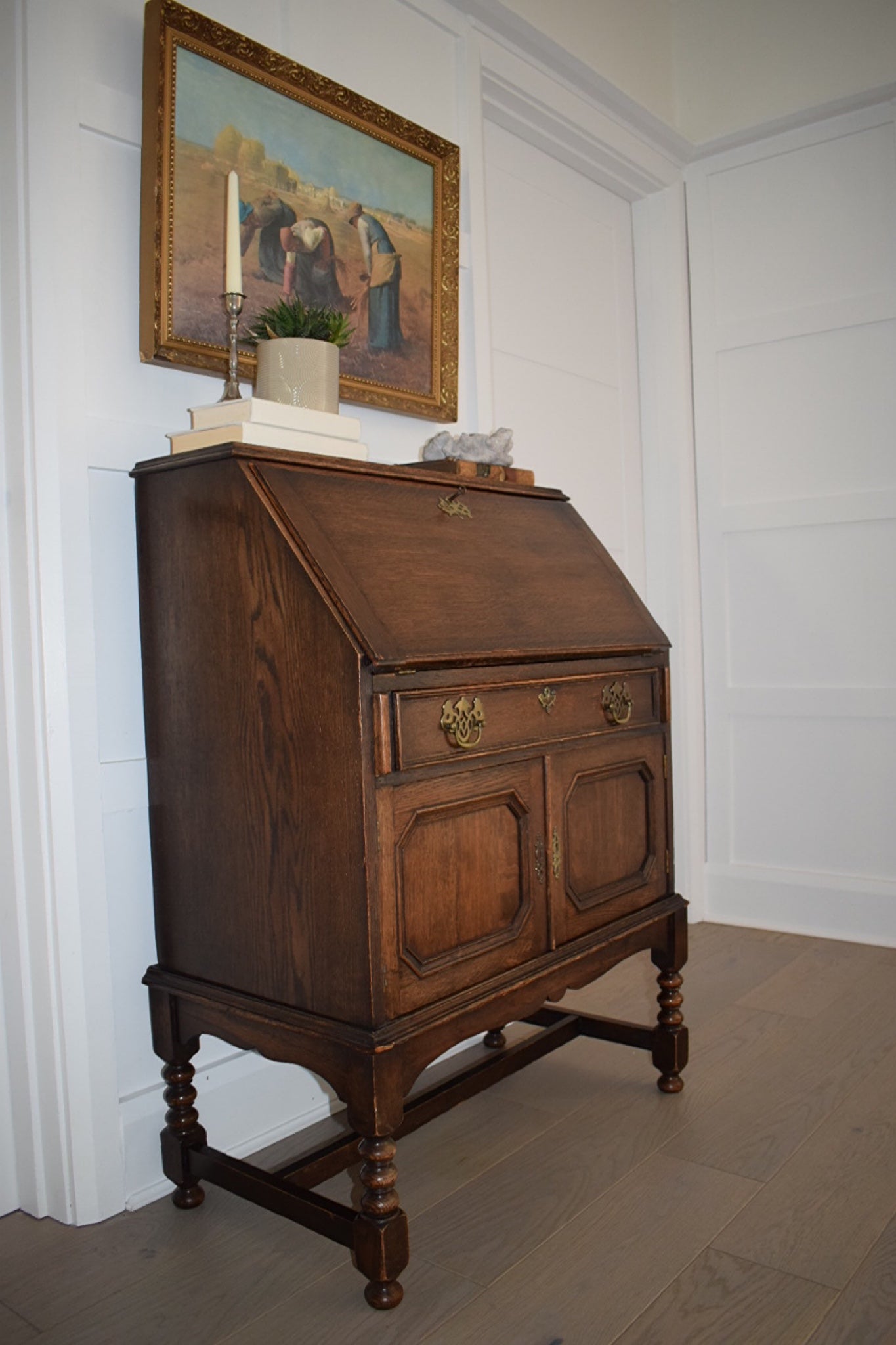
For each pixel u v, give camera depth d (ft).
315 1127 6.45
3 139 5.19
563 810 5.58
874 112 9.80
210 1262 4.99
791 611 10.44
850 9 9.68
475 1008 4.88
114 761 5.51
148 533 5.25
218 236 5.81
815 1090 6.66
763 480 10.58
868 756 10.03
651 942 6.40
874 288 9.90
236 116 5.90
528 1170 5.77
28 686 5.23
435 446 6.51
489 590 5.36
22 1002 5.40
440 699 4.75
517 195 9.30
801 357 10.32
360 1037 4.41
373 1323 4.49
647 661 6.31
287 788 4.66
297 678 4.58
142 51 5.66
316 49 6.70
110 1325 4.51
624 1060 7.30
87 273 5.45
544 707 5.45
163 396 5.82
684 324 10.87
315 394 5.52
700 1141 6.02
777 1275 4.71
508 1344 4.32
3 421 5.27
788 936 10.28
